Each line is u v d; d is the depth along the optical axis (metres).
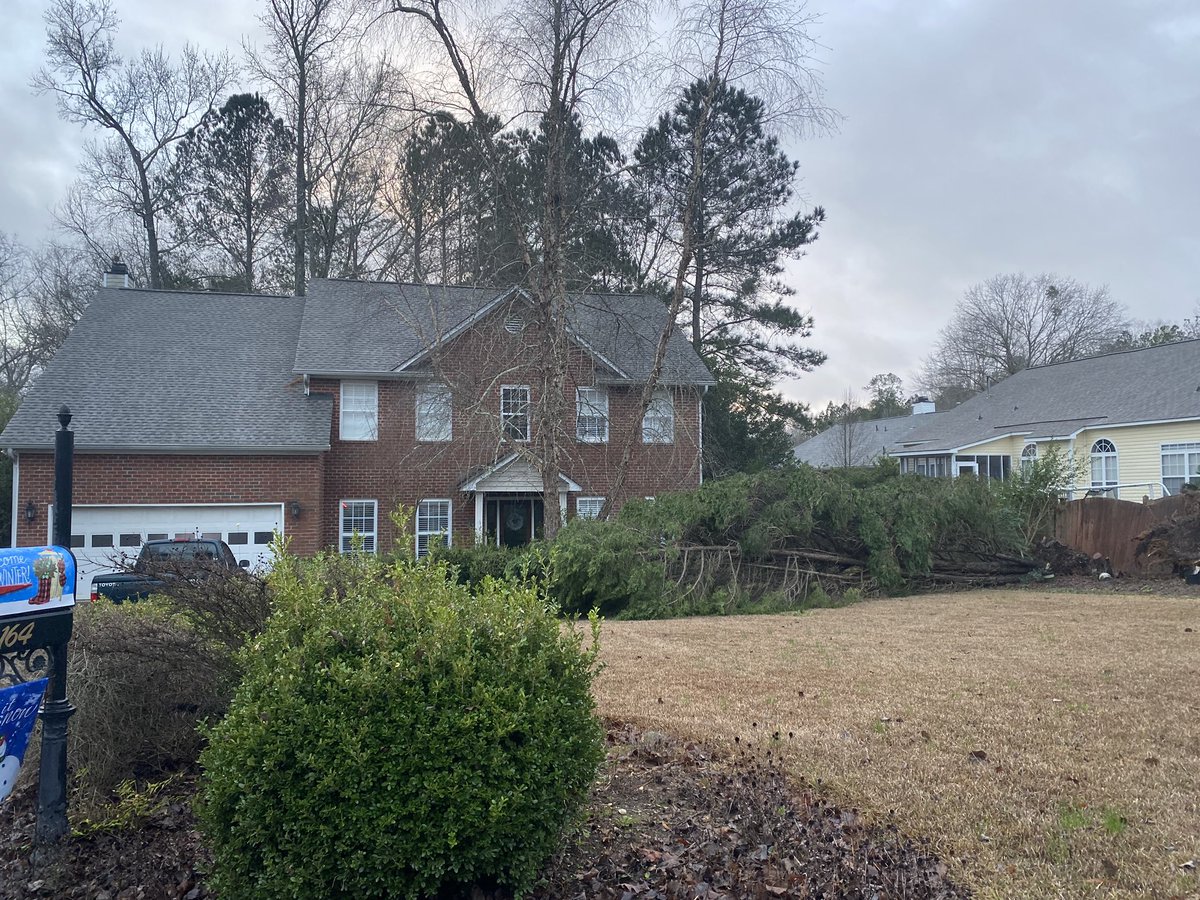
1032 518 19.34
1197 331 55.06
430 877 3.69
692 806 5.11
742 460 31.89
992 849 4.45
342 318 24.14
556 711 4.00
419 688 3.77
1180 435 26.23
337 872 3.60
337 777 3.59
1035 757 5.76
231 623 5.62
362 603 4.20
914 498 17.03
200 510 20.62
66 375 21.73
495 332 20.36
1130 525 17.98
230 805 3.72
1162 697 7.29
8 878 4.44
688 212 19.41
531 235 20.14
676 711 7.17
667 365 23.36
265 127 38.25
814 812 4.91
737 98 19.16
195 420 21.05
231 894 3.72
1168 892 3.93
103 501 20.02
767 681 8.26
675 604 14.70
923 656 9.41
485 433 20.38
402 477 22.88
